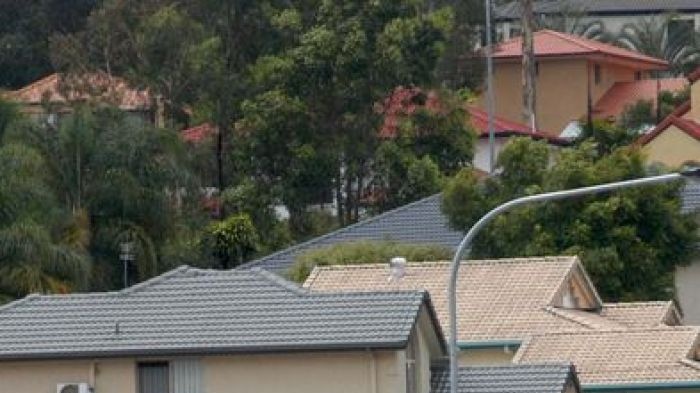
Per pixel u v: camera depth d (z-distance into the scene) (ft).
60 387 316.60
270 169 575.79
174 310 323.78
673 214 473.67
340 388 311.06
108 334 319.27
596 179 470.39
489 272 417.49
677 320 435.94
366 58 573.74
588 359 380.99
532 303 408.05
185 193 529.45
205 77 586.45
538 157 483.51
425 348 324.39
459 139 583.58
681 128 577.84
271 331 315.37
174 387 315.99
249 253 542.57
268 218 568.82
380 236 502.79
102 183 500.74
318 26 581.53
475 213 481.46
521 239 474.49
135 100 593.83
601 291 466.29
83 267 462.19
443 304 407.03
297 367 312.29
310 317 317.22
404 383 312.71
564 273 415.64
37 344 318.45
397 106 581.94
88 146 501.56
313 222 572.51
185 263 515.09
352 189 575.79
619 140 561.02
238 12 591.78
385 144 572.10
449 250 478.18
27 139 499.10
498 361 394.52
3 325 323.37
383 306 318.24
